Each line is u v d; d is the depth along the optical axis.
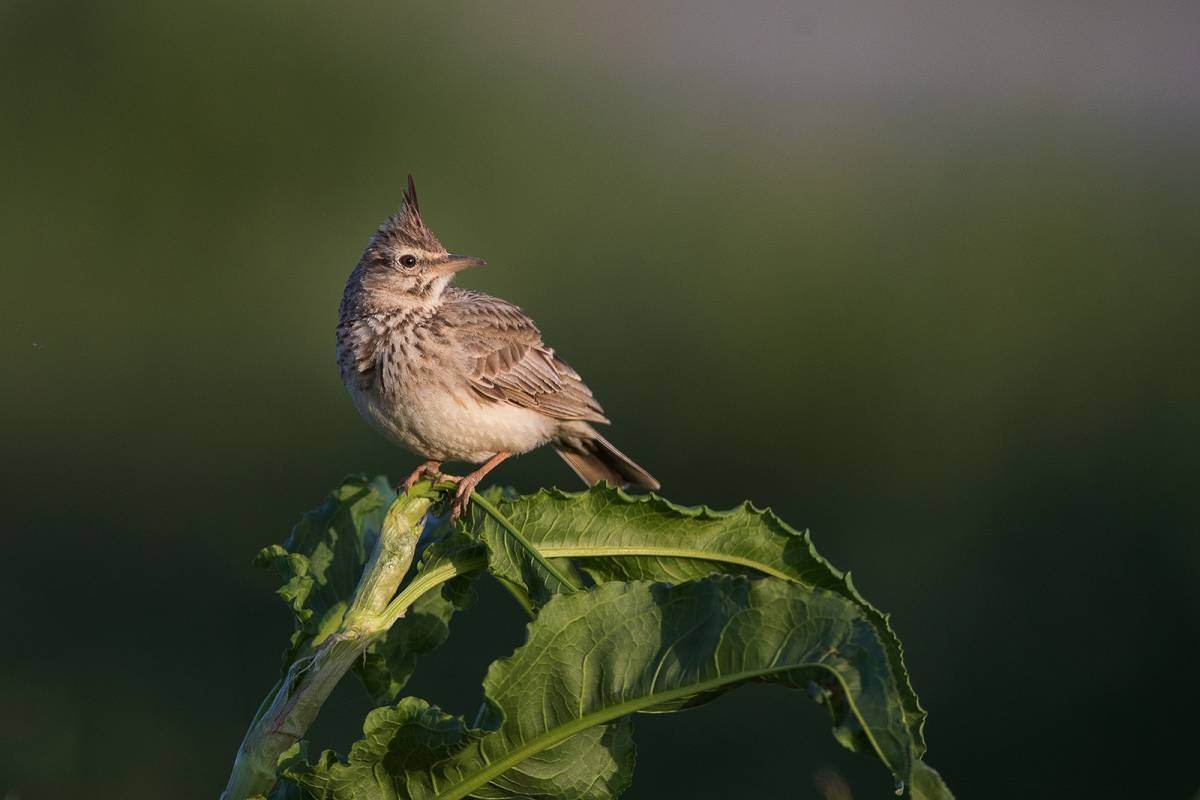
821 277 20.56
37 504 13.81
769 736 10.81
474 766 3.71
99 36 19.42
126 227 18.94
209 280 18.86
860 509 15.22
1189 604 12.94
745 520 4.08
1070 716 11.50
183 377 16.81
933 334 19.38
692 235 21.89
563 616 3.62
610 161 24.42
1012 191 25.64
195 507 13.96
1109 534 14.35
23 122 19.05
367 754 3.68
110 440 15.17
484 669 11.35
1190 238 23.41
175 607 12.27
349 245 19.88
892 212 23.86
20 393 16.03
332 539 4.64
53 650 11.43
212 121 19.73
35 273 18.30
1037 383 18.16
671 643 3.59
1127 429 16.78
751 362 18.31
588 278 20.31
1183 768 11.11
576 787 3.72
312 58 20.44
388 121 21.17
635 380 17.89
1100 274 21.38
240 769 3.76
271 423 15.80
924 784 3.18
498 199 21.92
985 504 15.12
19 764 10.20
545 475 14.44
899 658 3.53
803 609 3.43
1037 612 12.90
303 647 4.25
